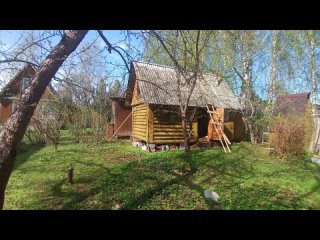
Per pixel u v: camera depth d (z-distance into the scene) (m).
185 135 10.77
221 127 13.30
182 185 6.90
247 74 15.98
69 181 7.07
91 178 7.61
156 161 9.30
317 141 14.80
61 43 3.66
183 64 8.58
